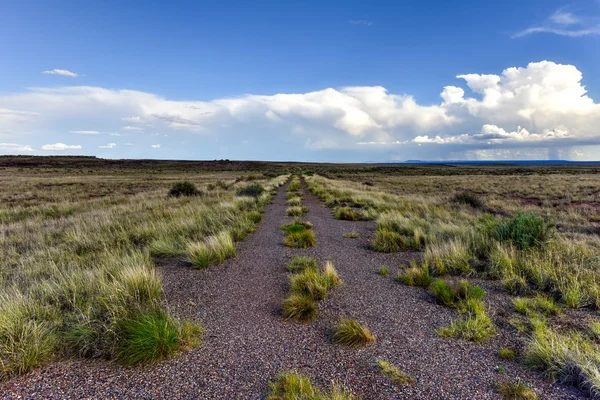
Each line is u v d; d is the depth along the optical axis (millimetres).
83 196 23625
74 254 6918
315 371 2977
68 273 5215
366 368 3029
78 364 3059
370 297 4859
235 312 4312
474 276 5738
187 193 21016
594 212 13797
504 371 2961
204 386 2740
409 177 57438
